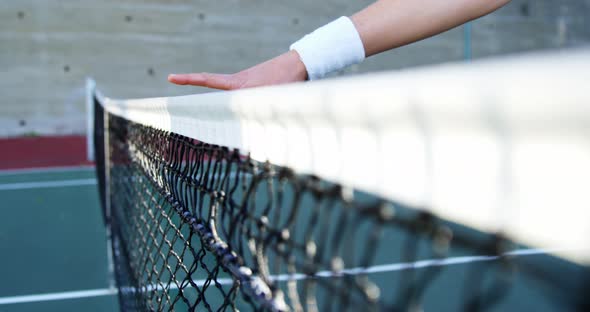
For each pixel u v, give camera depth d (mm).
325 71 923
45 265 3809
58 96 12281
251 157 634
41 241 4434
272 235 539
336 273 409
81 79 12391
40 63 12172
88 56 12430
